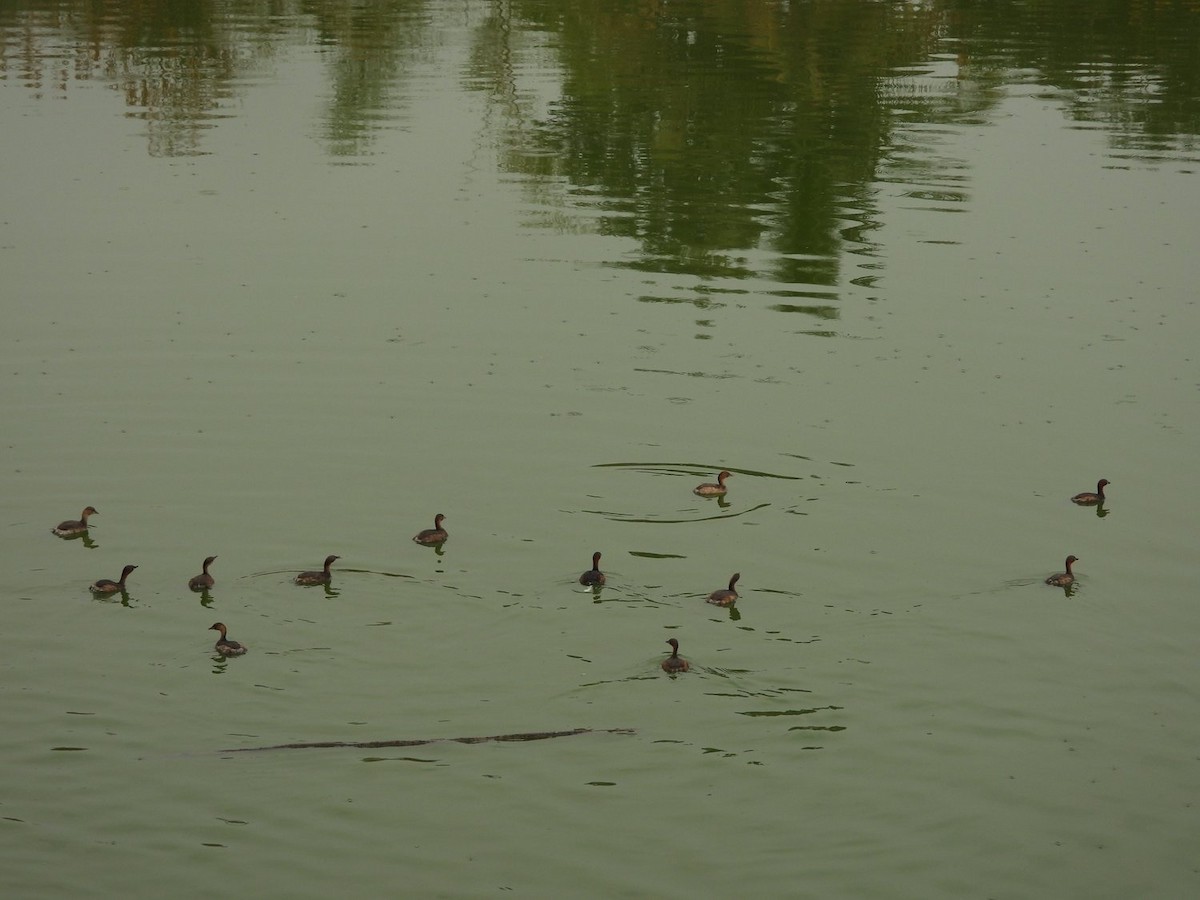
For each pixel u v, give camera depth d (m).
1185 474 31.09
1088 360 37.34
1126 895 18.89
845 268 44.53
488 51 74.94
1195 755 21.80
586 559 27.09
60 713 22.05
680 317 40.09
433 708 22.44
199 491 29.58
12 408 33.34
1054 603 25.97
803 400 34.56
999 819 20.31
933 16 82.94
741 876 19.08
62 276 42.47
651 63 72.25
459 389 34.88
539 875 19.00
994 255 45.69
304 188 52.41
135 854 19.14
